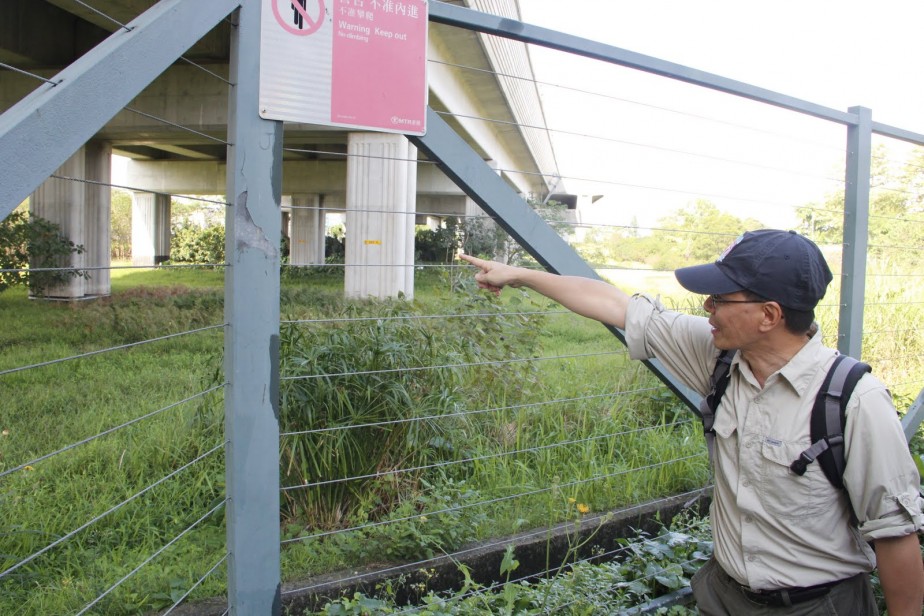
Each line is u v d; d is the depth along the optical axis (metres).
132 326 7.84
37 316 9.03
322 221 25.66
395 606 2.33
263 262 1.54
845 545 1.49
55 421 4.18
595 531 2.54
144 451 3.59
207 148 20.88
